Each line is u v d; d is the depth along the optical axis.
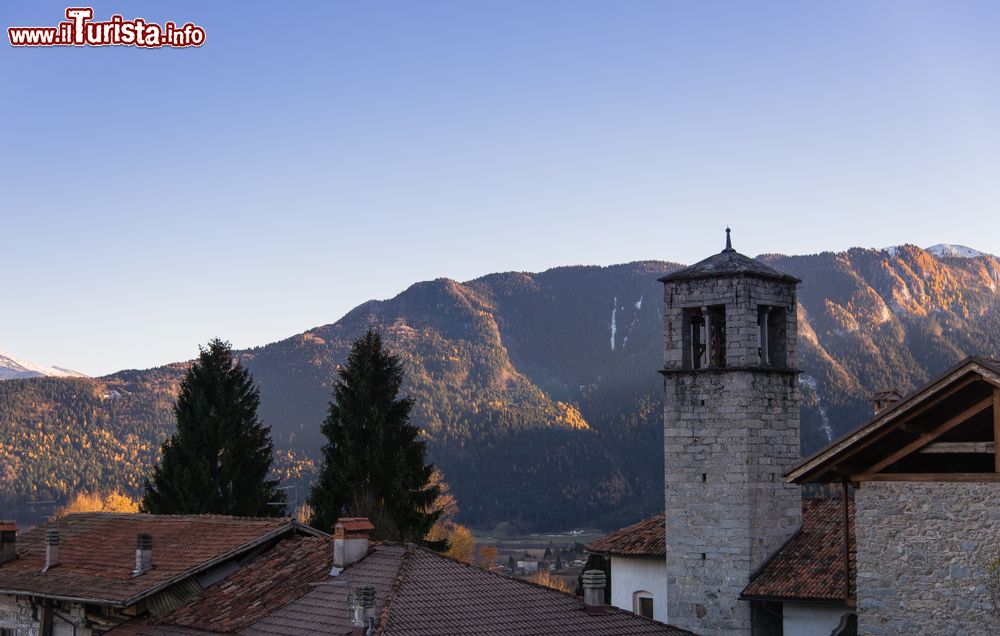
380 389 66.50
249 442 70.75
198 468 68.94
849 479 31.72
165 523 50.44
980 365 28.72
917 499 30.62
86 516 55.12
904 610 30.50
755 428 49.97
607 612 37.66
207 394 71.38
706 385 50.84
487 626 34.72
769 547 49.72
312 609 36.41
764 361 51.28
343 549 39.59
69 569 47.12
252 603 39.06
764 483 49.97
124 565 45.38
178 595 42.22
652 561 53.75
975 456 32.00
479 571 38.94
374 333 67.88
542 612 36.59
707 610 49.75
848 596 33.81
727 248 52.16
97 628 43.47
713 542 49.94
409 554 39.41
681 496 51.00
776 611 48.66
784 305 52.16
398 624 33.47
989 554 29.42
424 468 67.00
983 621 29.33
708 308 51.59
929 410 30.12
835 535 49.88
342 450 66.12
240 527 46.72
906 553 30.62
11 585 46.91
